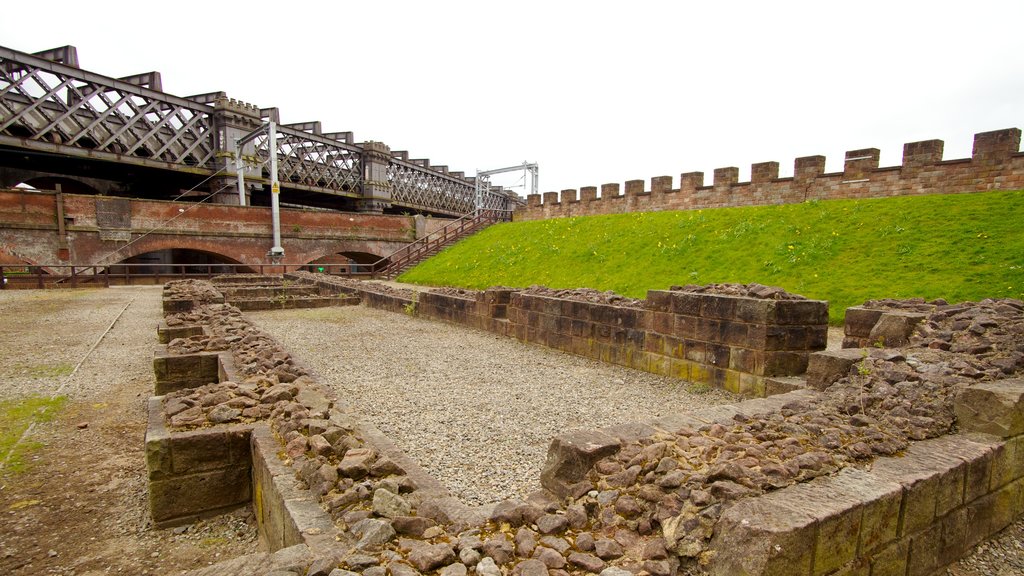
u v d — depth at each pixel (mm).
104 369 9047
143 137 33625
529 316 11711
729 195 22391
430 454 5195
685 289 8852
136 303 18891
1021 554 3797
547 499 3637
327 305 19359
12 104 31984
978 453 3713
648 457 3615
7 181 34688
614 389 7805
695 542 2699
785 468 3232
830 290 12656
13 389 7785
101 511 4355
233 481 4340
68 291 23578
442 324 14773
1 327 13297
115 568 3617
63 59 30578
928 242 13438
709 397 7336
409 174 56094
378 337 12414
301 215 34906
